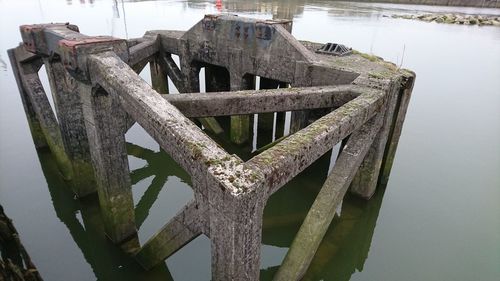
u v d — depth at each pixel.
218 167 3.61
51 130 8.91
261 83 12.03
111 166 6.12
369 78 7.30
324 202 5.89
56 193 9.23
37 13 35.19
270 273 7.23
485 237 8.25
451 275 7.18
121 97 4.96
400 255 7.77
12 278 4.41
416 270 7.35
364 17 39.72
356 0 62.62
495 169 11.29
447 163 11.55
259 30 9.38
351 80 7.95
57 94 7.22
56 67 6.95
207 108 6.06
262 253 7.79
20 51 8.42
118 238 6.92
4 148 11.54
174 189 10.10
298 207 9.34
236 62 10.28
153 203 9.45
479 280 7.04
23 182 9.77
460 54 25.28
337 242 7.86
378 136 7.82
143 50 11.46
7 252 5.24
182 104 5.84
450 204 9.43
